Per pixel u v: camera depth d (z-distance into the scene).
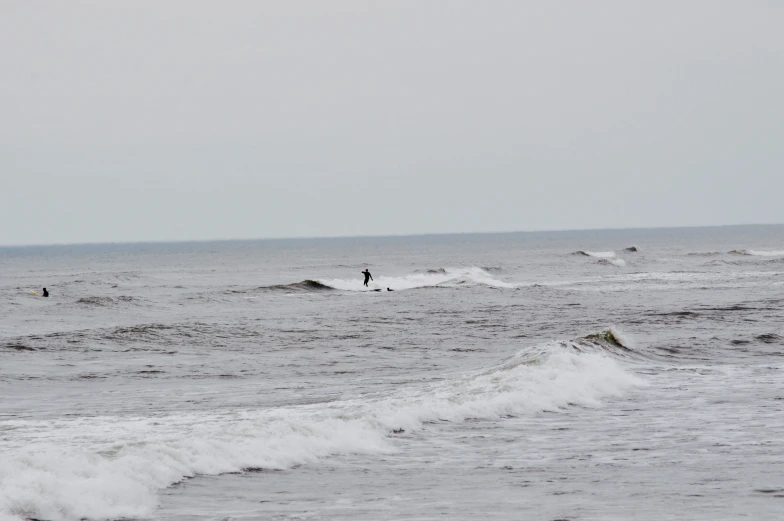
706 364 89.75
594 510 34.31
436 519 33.16
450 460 44.72
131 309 179.62
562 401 64.19
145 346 113.12
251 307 185.88
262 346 113.44
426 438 50.72
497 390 65.50
